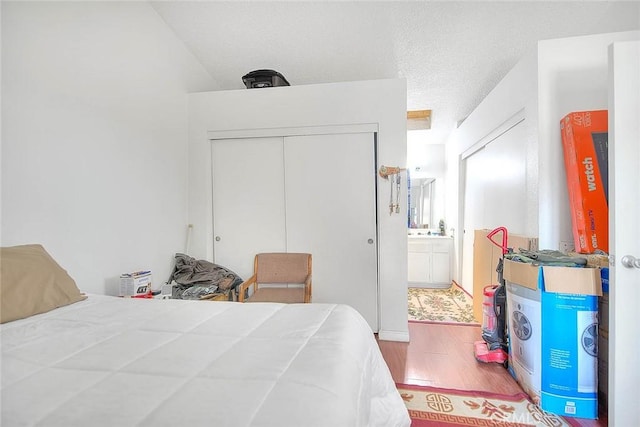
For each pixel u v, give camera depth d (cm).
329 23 235
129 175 200
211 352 82
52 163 148
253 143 270
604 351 152
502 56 267
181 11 226
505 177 253
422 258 427
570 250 192
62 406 57
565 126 187
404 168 244
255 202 271
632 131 122
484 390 172
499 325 206
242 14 228
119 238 192
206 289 224
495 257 254
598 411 150
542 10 213
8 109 129
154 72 225
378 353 124
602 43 189
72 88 159
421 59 275
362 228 256
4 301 102
